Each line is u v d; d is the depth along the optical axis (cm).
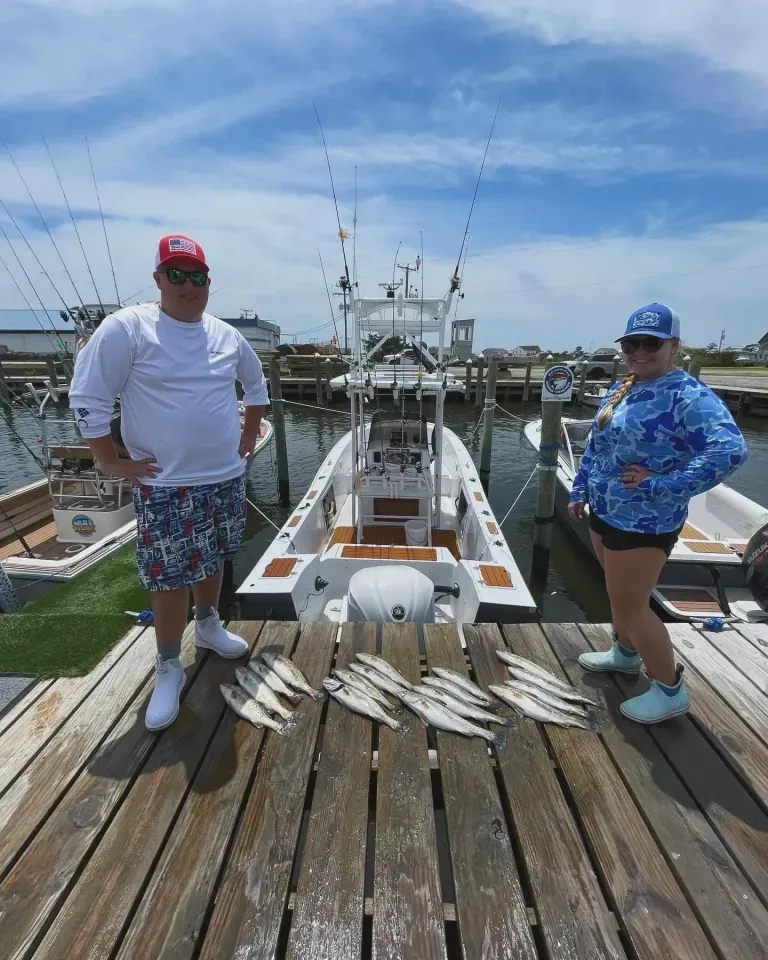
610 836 178
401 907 154
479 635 297
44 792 192
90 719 229
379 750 216
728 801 191
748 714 236
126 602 405
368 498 549
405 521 565
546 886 161
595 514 215
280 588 357
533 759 212
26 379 2078
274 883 161
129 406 195
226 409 212
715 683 257
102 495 590
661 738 221
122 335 183
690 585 504
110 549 499
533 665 266
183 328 196
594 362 2336
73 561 466
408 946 143
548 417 624
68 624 296
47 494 655
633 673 260
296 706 241
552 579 683
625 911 154
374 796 210
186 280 187
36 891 158
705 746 217
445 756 213
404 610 327
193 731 223
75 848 171
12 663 264
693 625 309
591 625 307
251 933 147
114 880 161
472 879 162
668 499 190
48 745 215
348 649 284
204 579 237
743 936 147
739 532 603
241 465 230
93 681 253
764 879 162
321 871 165
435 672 263
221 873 166
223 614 590
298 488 1077
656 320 186
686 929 150
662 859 171
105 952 142
